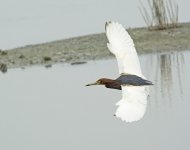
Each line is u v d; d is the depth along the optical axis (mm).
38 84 24109
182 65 24969
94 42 28766
